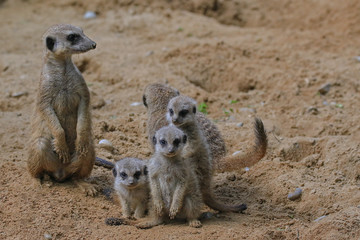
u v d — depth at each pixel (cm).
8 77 1535
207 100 1402
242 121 1280
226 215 895
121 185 856
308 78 1514
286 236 807
